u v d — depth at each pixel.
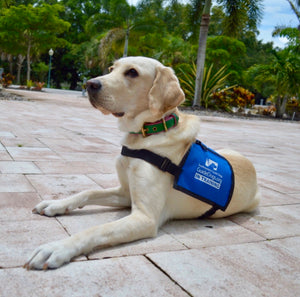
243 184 0.97
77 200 0.85
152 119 0.81
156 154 0.78
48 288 0.52
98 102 0.77
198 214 0.90
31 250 0.64
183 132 0.83
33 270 0.57
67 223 0.79
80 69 17.73
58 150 1.66
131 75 0.80
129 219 0.71
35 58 16.22
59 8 11.45
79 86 19.81
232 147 2.55
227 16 6.59
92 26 8.98
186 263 0.66
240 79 12.15
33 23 11.23
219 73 7.39
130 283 0.56
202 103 7.39
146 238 0.76
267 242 0.82
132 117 0.83
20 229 0.73
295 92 8.37
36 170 1.24
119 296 0.52
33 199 0.93
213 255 0.71
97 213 0.88
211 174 0.86
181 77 7.91
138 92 0.81
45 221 0.79
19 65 15.07
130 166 0.78
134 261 0.64
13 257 0.60
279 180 1.57
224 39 11.94
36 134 2.09
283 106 9.18
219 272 0.64
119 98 0.79
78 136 2.20
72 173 1.26
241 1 6.36
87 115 3.85
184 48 11.50
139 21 8.49
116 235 0.68
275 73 8.41
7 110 3.41
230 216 1.00
